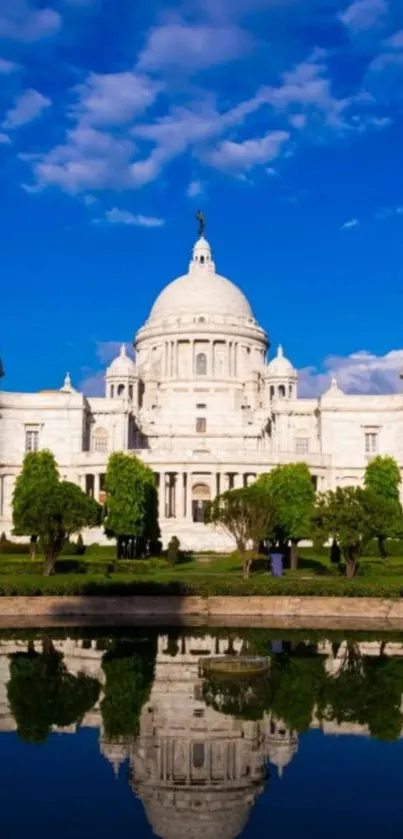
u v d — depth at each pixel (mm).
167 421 170625
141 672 43656
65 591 66250
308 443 152250
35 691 39500
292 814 25422
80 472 141000
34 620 63250
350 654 49000
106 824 24656
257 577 78375
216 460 134625
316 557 110250
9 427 146250
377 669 44656
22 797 26828
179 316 179500
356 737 32875
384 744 31984
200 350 177500
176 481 136375
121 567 87812
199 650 50125
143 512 108938
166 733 33281
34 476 121312
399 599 65812
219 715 35812
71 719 35156
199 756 30672
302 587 67062
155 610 65875
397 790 27438
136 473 108812
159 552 114625
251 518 82312
